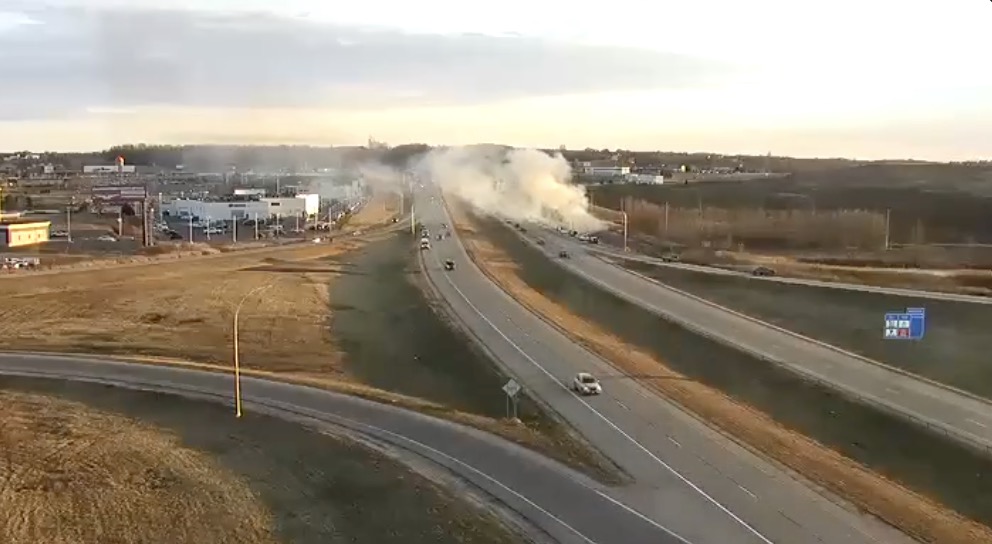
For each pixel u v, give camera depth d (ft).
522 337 202.49
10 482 114.21
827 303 238.68
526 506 101.14
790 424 147.13
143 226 401.08
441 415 138.31
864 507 102.58
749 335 205.67
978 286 254.88
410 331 218.79
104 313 233.14
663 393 154.71
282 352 193.77
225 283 288.51
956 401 151.33
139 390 155.12
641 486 107.34
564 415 139.64
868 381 164.66
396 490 107.04
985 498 115.24
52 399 150.51
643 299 257.75
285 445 125.49
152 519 102.73
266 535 97.45
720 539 91.76
